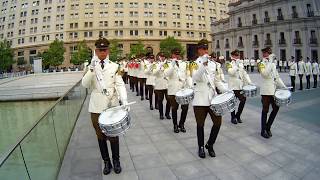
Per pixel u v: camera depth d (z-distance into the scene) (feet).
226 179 12.57
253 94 21.59
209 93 15.33
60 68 214.90
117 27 224.33
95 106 13.38
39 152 11.13
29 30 242.78
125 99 13.01
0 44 205.98
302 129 20.61
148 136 19.53
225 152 16.07
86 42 226.17
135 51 200.44
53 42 212.23
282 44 152.46
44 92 54.19
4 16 256.73
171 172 13.44
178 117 25.45
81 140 18.95
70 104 22.17
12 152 8.24
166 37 229.45
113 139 13.33
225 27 192.95
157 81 24.63
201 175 13.03
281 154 15.57
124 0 225.35
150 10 228.43
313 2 139.74
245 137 18.88
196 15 242.78
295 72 46.75
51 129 13.88
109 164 13.69
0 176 7.28
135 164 14.53
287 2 148.97
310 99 34.86
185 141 18.22
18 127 41.22
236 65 22.63
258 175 12.95
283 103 17.65
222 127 21.59
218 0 252.62
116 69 13.61
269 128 18.93
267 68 18.35
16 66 245.65
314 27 140.15
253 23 168.35
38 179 10.74
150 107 29.89
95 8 225.97
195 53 17.15
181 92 18.69
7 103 52.60
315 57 140.77
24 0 245.24
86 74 13.26
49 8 235.81
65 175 13.25
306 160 14.62
